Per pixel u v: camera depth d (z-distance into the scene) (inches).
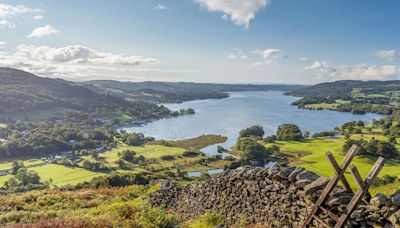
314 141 5723.4
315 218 324.8
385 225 264.5
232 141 6437.0
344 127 7017.7
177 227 474.9
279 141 5944.9
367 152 3617.1
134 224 433.1
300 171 393.1
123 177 1835.6
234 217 514.3
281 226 402.9
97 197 817.5
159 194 799.7
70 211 582.9
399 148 4210.1
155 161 5162.4
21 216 526.0
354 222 291.3
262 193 454.6
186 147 6186.0
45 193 796.6
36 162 5442.9
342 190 313.6
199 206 628.1
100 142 7317.9
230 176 546.0
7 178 4367.6
